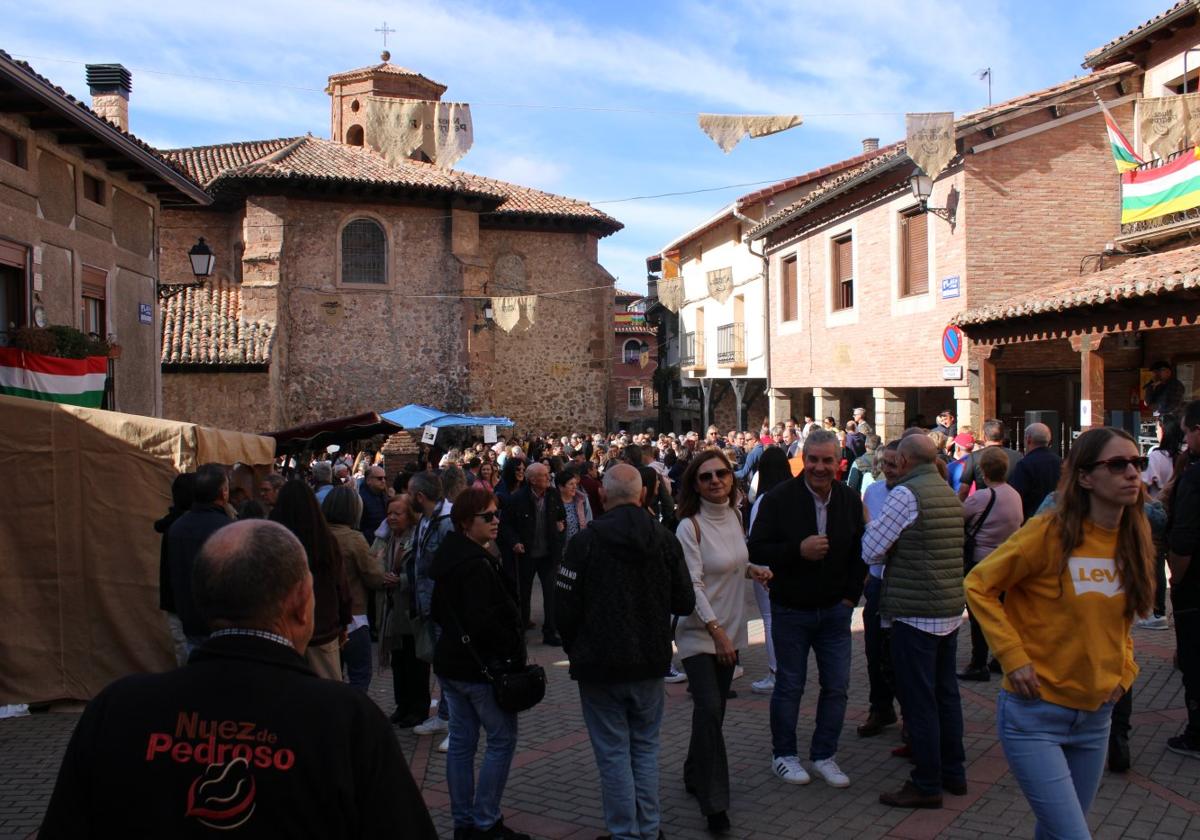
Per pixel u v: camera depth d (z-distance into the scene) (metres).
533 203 30.67
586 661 4.58
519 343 30.45
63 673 7.82
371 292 26.91
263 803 1.94
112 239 14.27
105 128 12.28
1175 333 14.83
